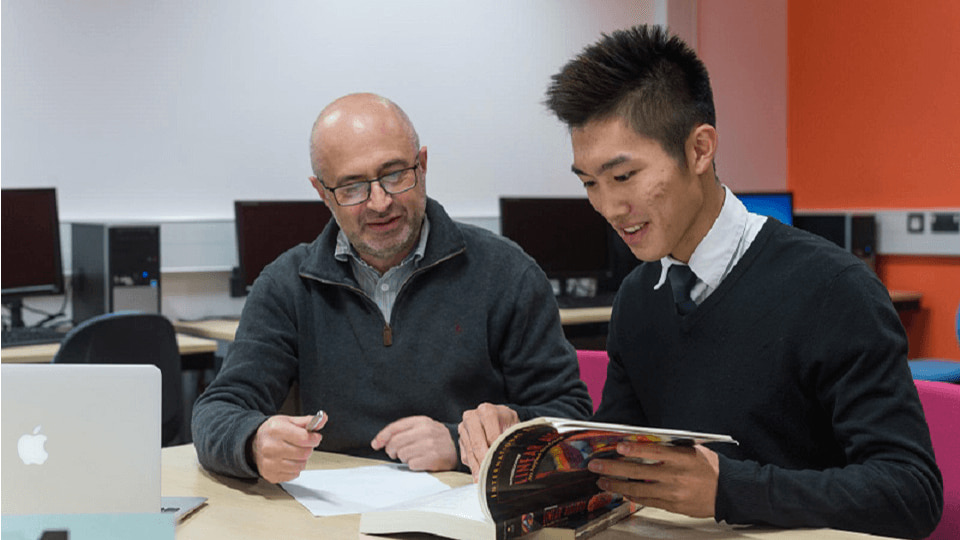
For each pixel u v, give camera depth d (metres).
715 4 5.46
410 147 1.80
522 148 5.08
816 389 1.32
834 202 5.46
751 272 1.38
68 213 3.99
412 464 1.56
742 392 1.36
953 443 1.36
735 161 5.54
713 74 5.46
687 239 1.39
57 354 3.02
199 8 4.22
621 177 1.25
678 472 1.14
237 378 1.80
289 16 4.43
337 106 1.81
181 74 4.20
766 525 1.21
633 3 5.39
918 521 1.17
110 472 1.19
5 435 1.18
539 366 1.89
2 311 3.88
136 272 3.76
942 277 4.93
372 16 4.63
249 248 4.16
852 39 5.31
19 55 3.86
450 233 1.91
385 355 1.87
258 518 1.30
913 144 5.03
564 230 4.81
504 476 1.09
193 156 4.24
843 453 1.35
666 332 1.45
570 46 5.20
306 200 4.35
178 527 1.26
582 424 1.00
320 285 1.91
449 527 1.12
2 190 3.64
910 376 1.25
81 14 3.98
